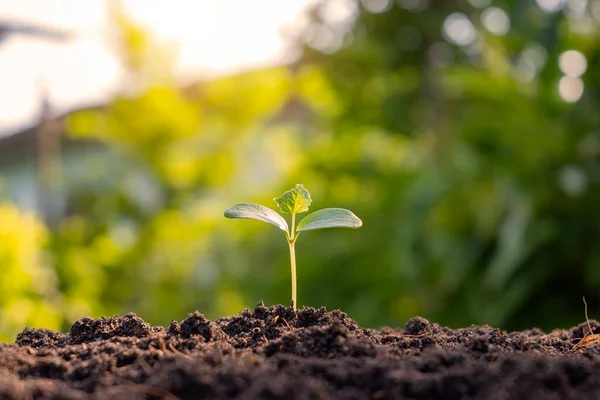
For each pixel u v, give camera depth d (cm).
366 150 138
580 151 92
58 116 246
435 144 118
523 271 92
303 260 129
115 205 190
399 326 114
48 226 217
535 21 99
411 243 104
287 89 186
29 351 50
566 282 94
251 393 43
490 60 103
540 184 92
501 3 106
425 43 132
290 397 43
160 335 51
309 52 139
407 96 131
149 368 47
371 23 134
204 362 47
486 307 95
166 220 178
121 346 50
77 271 158
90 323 54
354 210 129
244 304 141
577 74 97
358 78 135
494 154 98
